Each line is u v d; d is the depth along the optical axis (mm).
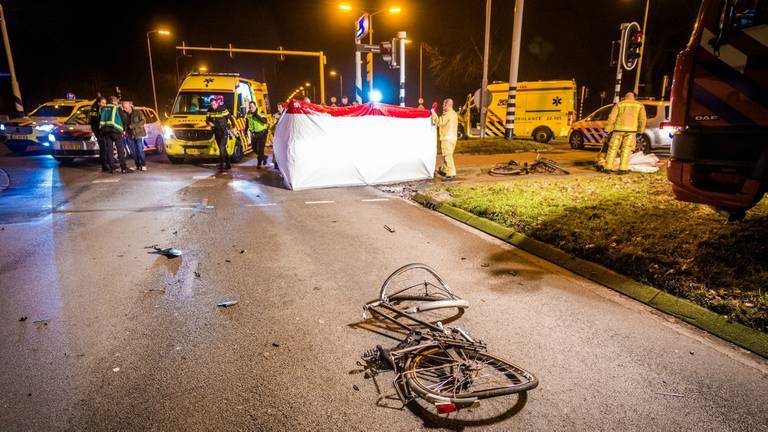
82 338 3426
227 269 4879
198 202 8258
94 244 5719
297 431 2486
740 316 3543
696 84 4348
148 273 4746
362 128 9789
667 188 8414
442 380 2867
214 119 12031
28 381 2898
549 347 3350
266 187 9852
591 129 17188
